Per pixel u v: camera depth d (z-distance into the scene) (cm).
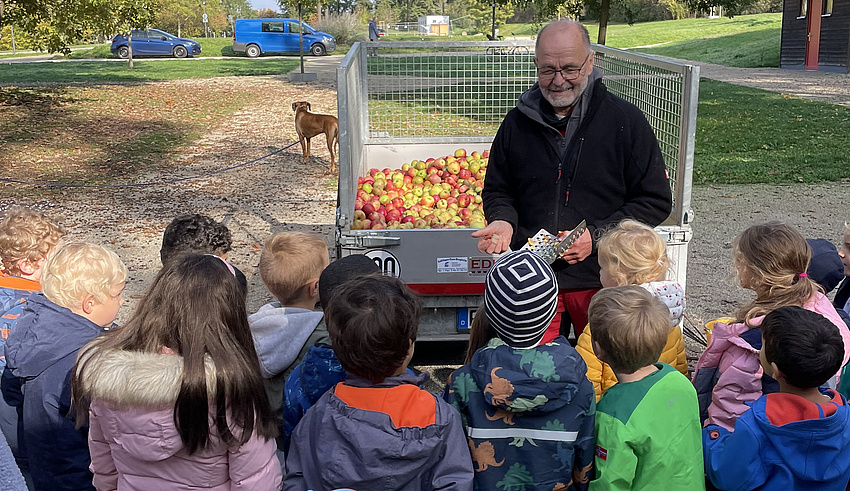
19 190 1081
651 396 245
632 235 320
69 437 276
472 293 465
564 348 237
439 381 496
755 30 4309
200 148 1448
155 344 224
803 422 238
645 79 527
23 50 5431
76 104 1991
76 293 275
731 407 288
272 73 3008
